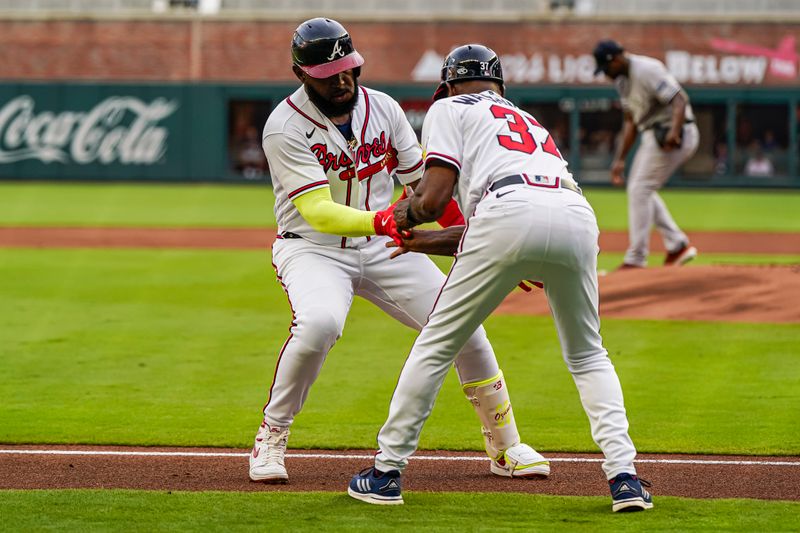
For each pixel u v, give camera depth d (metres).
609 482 16.17
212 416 23.14
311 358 17.38
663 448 20.38
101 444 20.70
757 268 39.47
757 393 25.23
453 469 19.09
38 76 119.25
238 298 40.81
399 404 16.36
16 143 110.75
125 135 111.31
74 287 43.69
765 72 113.94
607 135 113.06
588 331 16.41
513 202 15.62
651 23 115.62
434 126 16.34
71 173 111.31
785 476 18.42
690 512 15.95
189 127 111.56
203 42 118.94
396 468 16.48
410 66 118.19
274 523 15.36
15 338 32.44
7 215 77.31
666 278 38.97
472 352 18.02
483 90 17.22
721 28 114.88
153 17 118.81
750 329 33.12
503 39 117.12
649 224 41.22
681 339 31.84
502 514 15.89
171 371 27.94
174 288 43.50
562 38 116.50
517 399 24.84
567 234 15.64
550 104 114.62
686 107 40.00
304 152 17.59
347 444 20.77
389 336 33.22
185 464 19.25
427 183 15.97
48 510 16.02
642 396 25.00
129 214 79.25
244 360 29.38
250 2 120.44
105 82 111.19
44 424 22.25
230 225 71.56
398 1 120.50
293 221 18.42
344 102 17.66
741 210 85.12
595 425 16.27
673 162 40.47
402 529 15.06
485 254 15.73
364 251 18.53
